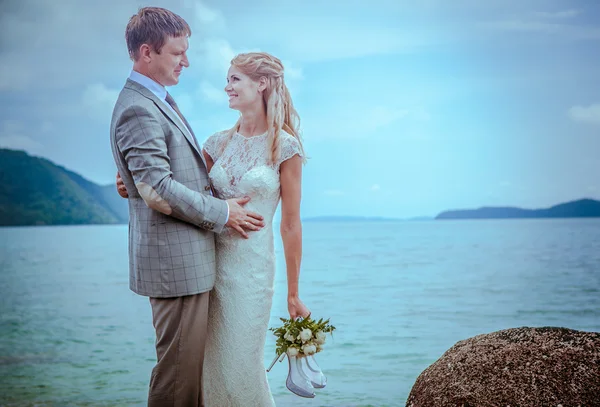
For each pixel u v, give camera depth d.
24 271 16.78
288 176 2.67
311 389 2.61
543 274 13.61
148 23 2.46
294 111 2.75
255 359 2.68
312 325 2.60
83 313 9.91
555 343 2.31
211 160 2.84
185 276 2.47
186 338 2.49
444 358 2.47
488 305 9.76
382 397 4.70
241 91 2.65
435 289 11.42
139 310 10.16
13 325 8.95
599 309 9.43
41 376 5.88
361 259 17.77
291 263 2.70
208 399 2.71
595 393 2.16
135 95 2.46
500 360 2.31
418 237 29.05
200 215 2.44
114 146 2.52
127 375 5.89
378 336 7.22
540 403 2.18
